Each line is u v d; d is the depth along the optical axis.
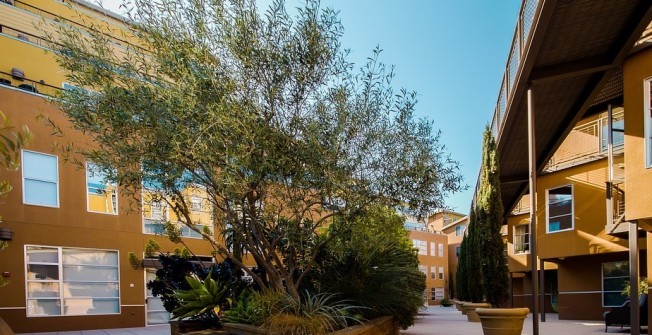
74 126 5.68
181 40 5.08
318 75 5.39
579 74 7.67
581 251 13.17
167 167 5.30
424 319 14.37
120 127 5.23
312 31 5.25
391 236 7.32
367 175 5.51
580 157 13.60
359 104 5.48
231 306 6.98
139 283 12.92
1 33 12.02
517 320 6.09
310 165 4.99
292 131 5.26
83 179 12.05
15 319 10.47
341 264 7.27
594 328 10.73
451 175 5.96
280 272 6.69
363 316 6.79
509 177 14.14
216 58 5.13
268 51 5.17
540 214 14.77
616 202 9.91
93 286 12.06
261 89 5.28
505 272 8.08
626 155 7.83
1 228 10.34
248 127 4.78
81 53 5.39
